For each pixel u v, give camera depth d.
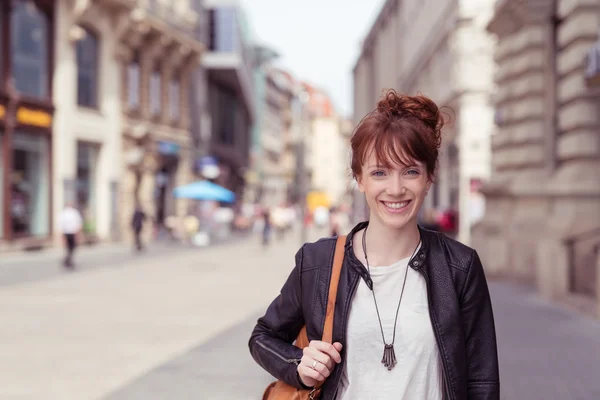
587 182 12.65
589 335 8.92
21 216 24.70
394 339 2.07
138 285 15.44
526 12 14.20
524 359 7.58
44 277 16.92
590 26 12.24
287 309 2.24
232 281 16.38
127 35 31.03
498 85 16.06
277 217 39.38
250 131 73.81
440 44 31.59
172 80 37.56
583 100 12.66
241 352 8.30
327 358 2.05
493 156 16.38
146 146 33.53
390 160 2.06
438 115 2.15
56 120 26.53
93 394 6.45
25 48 25.06
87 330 9.80
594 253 11.09
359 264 2.12
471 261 2.15
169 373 7.25
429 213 19.86
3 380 6.98
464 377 2.07
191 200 39.62
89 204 29.06
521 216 14.70
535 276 14.16
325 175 136.88
